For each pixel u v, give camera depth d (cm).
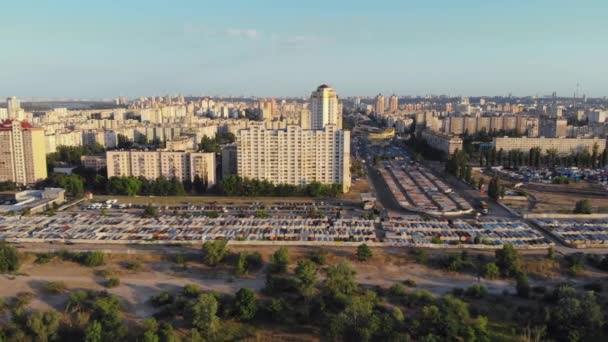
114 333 19438
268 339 19950
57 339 19775
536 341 19375
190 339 19162
